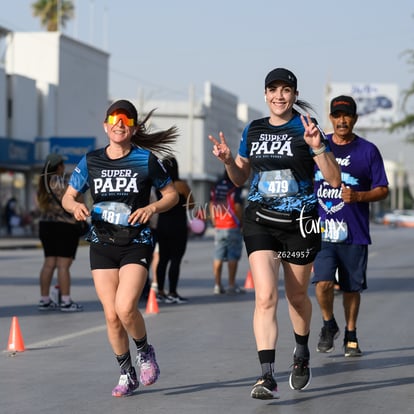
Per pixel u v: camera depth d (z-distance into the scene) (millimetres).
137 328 15094
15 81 87312
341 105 19422
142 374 15555
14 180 90375
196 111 152625
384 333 23047
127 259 14961
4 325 24453
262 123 15375
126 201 15141
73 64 98438
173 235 29984
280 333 22922
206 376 17203
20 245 68125
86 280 38656
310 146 14695
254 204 15172
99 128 105188
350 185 19469
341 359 19156
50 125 93188
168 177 15469
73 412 14250
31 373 17562
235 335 22672
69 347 20719
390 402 15023
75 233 27828
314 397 15398
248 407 14594
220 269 33312
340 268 19359
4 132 85812
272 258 14953
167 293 32156
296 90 15250
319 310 27812
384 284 37781
